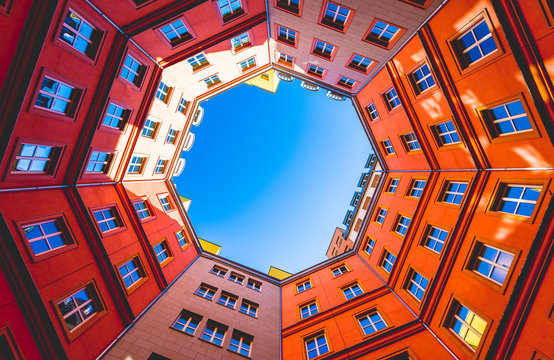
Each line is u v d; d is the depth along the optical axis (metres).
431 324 14.06
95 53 13.23
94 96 13.88
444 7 13.34
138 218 18.44
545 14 9.45
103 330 13.15
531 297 9.43
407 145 20.42
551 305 8.85
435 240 16.28
